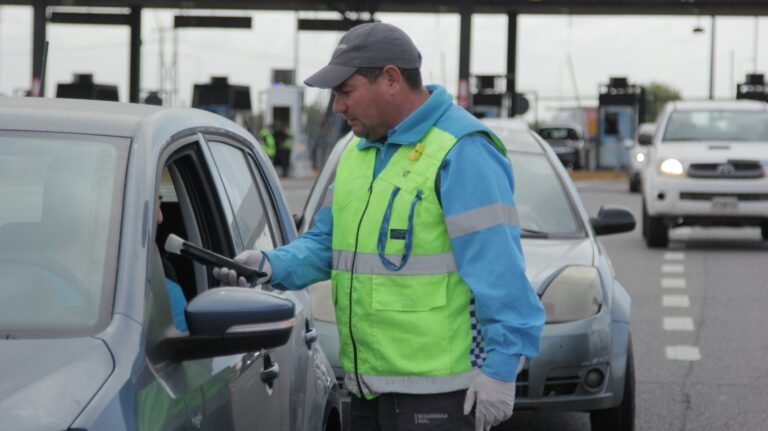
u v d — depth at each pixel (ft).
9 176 12.38
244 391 13.21
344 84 13.80
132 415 10.42
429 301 13.58
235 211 15.34
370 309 13.71
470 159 13.50
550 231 27.14
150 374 11.08
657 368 33.53
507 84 170.09
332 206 14.34
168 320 12.17
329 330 23.17
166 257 15.52
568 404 23.34
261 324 11.46
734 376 32.55
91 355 10.78
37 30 143.64
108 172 12.39
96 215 12.07
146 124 13.12
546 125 192.34
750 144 63.93
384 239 13.62
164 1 159.84
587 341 23.34
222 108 168.96
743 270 55.01
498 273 13.33
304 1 155.94
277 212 17.57
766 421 27.91
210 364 12.52
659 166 63.16
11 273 11.69
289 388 15.07
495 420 13.44
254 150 17.37
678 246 65.98
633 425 24.75
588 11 161.48
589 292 23.98
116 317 11.29
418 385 13.69
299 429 15.37
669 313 42.73
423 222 13.57
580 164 190.90
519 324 13.33
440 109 13.75
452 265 13.62
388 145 13.87
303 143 169.37
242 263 14.26
